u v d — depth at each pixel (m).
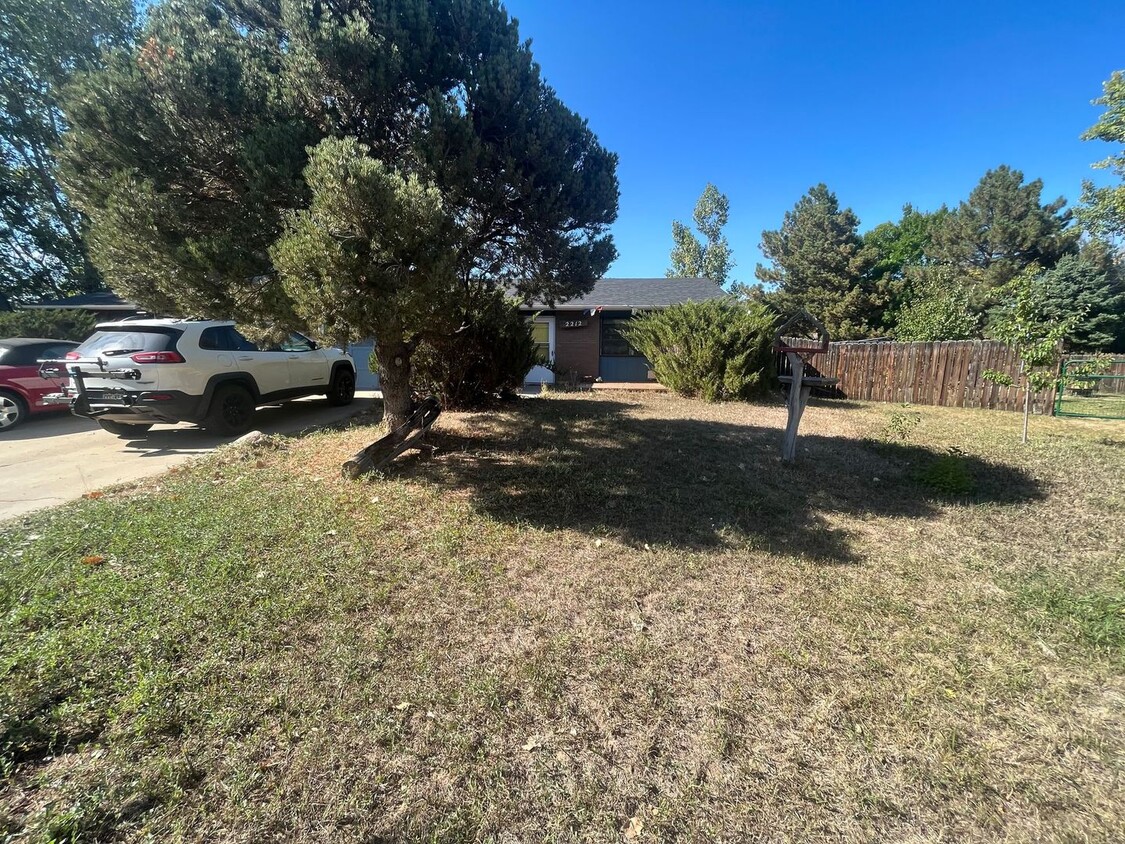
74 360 6.64
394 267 3.71
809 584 3.31
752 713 2.19
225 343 7.56
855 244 29.39
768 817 1.74
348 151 3.47
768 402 11.09
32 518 4.06
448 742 2.00
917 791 1.84
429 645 2.58
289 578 3.12
